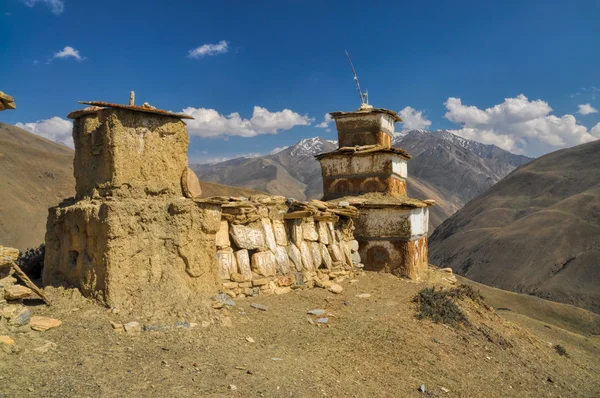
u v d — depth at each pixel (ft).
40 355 22.09
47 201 200.54
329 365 27.58
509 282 208.74
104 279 29.99
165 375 21.90
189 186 35.96
